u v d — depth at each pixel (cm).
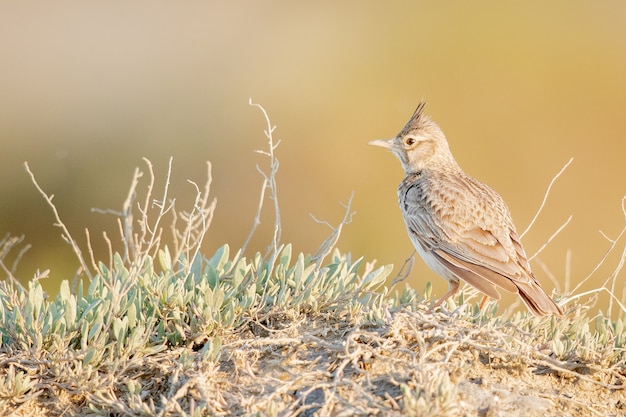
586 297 1218
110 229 1492
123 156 2014
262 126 2088
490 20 2122
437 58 2130
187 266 715
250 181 1925
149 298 669
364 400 572
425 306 717
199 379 598
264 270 709
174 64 2431
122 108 2214
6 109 2180
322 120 2070
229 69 2377
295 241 1730
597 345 649
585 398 609
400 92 2091
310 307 672
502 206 814
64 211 1775
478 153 1927
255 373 615
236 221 1791
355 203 1789
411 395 560
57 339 624
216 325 649
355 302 679
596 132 1953
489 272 761
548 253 1570
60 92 2300
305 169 1939
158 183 1789
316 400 584
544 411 586
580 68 2048
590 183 1838
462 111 2011
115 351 630
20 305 664
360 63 2197
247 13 2559
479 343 631
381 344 620
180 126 2150
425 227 809
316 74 2222
